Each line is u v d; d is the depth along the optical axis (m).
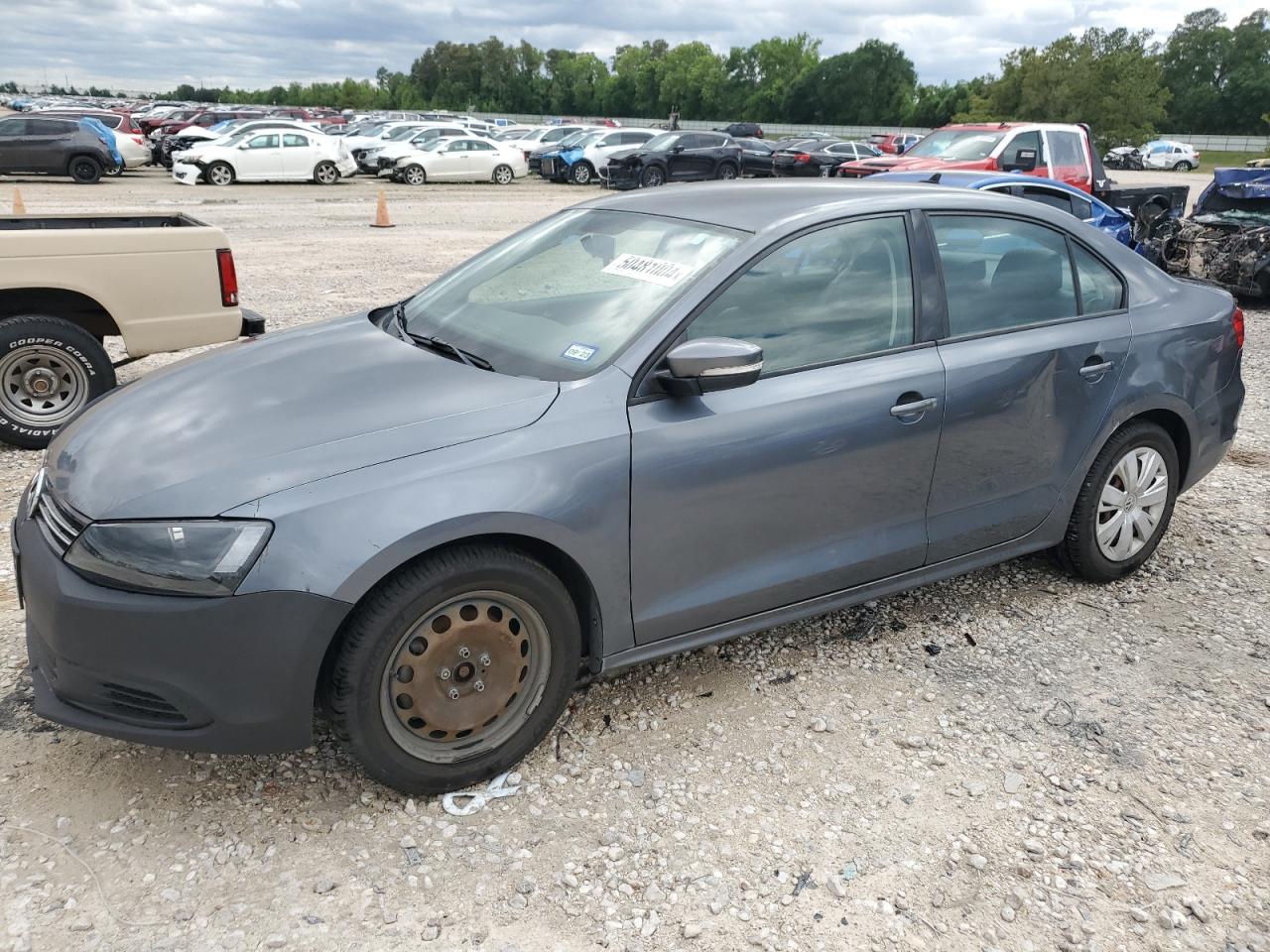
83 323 6.02
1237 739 3.23
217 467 2.58
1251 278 11.29
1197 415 4.24
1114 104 58.66
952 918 2.46
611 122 49.44
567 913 2.44
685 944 2.36
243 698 2.47
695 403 2.98
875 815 2.82
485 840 2.67
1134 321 4.05
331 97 164.38
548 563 2.90
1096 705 3.40
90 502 2.58
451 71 155.50
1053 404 3.77
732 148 29.00
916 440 3.41
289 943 2.31
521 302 3.41
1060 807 2.88
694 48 131.25
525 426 2.76
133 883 2.47
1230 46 106.25
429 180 28.52
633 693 3.38
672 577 3.04
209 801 2.77
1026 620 3.99
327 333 3.62
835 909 2.47
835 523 3.34
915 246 3.50
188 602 2.41
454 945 2.33
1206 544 4.77
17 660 3.43
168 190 23.33
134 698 2.53
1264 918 2.49
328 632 2.46
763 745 3.12
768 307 3.17
